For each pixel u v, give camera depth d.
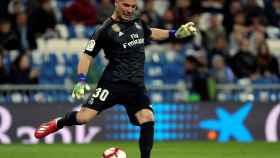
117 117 42.75
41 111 42.06
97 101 22.98
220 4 53.38
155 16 49.59
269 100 45.06
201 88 44.44
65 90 43.62
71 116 23.64
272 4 56.06
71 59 48.25
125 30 22.78
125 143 41.00
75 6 51.03
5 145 39.31
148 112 22.98
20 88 42.81
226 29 52.19
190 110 43.84
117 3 22.69
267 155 33.94
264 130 44.56
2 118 41.62
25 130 41.84
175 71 48.62
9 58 47.41
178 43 49.69
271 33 54.84
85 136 42.19
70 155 32.56
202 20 52.38
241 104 44.50
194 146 39.19
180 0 51.28
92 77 43.44
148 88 44.03
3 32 47.91
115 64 22.84
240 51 48.28
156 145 39.41
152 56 48.91
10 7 51.03
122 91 22.84
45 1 50.16
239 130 44.38
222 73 45.94
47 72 47.19
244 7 53.91
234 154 34.38
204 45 49.25
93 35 22.89
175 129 43.62
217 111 44.19
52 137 41.88
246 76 47.94
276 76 48.81
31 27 48.81
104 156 23.02
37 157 31.55
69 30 50.91
